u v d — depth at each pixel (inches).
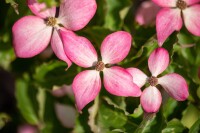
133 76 14.9
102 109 16.0
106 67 15.0
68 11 14.6
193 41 17.0
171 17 15.4
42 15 14.8
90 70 14.6
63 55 14.4
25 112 17.3
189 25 15.7
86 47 14.5
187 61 17.3
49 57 17.3
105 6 16.3
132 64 15.8
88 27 16.4
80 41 14.4
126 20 17.1
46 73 16.6
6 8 17.1
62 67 16.4
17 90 17.3
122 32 14.6
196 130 15.4
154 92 15.0
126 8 16.8
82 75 14.5
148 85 15.1
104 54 14.7
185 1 15.8
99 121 16.0
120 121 15.9
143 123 14.7
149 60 15.0
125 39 14.6
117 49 14.7
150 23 17.0
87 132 16.4
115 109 15.9
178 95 15.0
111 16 16.8
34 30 14.7
